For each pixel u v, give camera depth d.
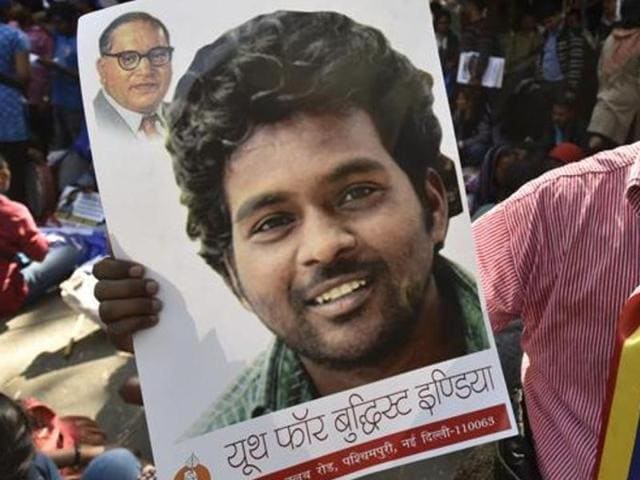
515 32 5.53
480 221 1.42
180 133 1.26
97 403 3.49
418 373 1.30
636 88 5.09
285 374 1.29
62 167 5.42
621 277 1.30
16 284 4.14
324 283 1.29
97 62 1.25
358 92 1.27
